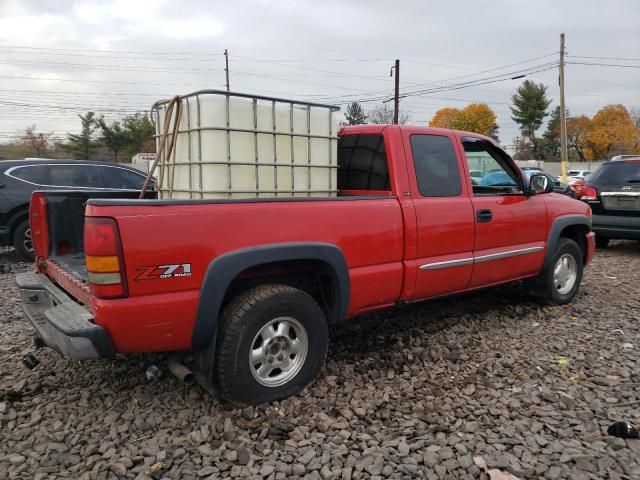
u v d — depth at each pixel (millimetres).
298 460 2828
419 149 4281
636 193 8695
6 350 4355
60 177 8516
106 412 3334
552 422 3221
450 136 4555
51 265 4008
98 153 46500
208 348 3244
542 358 4270
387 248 3908
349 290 3705
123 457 2846
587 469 2746
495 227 4746
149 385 3703
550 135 81750
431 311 5520
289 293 3406
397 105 33188
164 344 3037
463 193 4535
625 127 69438
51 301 3756
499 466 2771
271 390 3387
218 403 3432
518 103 77562
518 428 3160
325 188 4039
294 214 3393
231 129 3486
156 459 2832
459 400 3531
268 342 3359
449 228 4324
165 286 2934
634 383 3785
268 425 3172
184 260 2973
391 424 3227
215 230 3074
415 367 4090
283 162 3770
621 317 5363
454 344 4547
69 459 2834
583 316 5410
